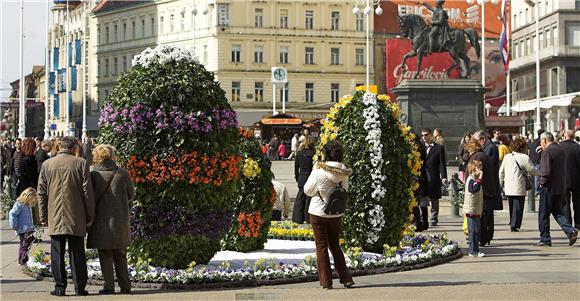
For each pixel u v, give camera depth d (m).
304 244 18.06
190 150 13.53
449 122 42.19
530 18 90.94
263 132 71.06
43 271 14.30
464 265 15.38
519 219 21.12
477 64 93.75
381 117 15.68
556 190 18.16
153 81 13.61
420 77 87.75
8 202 26.55
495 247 18.14
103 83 104.25
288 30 92.44
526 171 21.00
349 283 12.81
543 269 14.80
